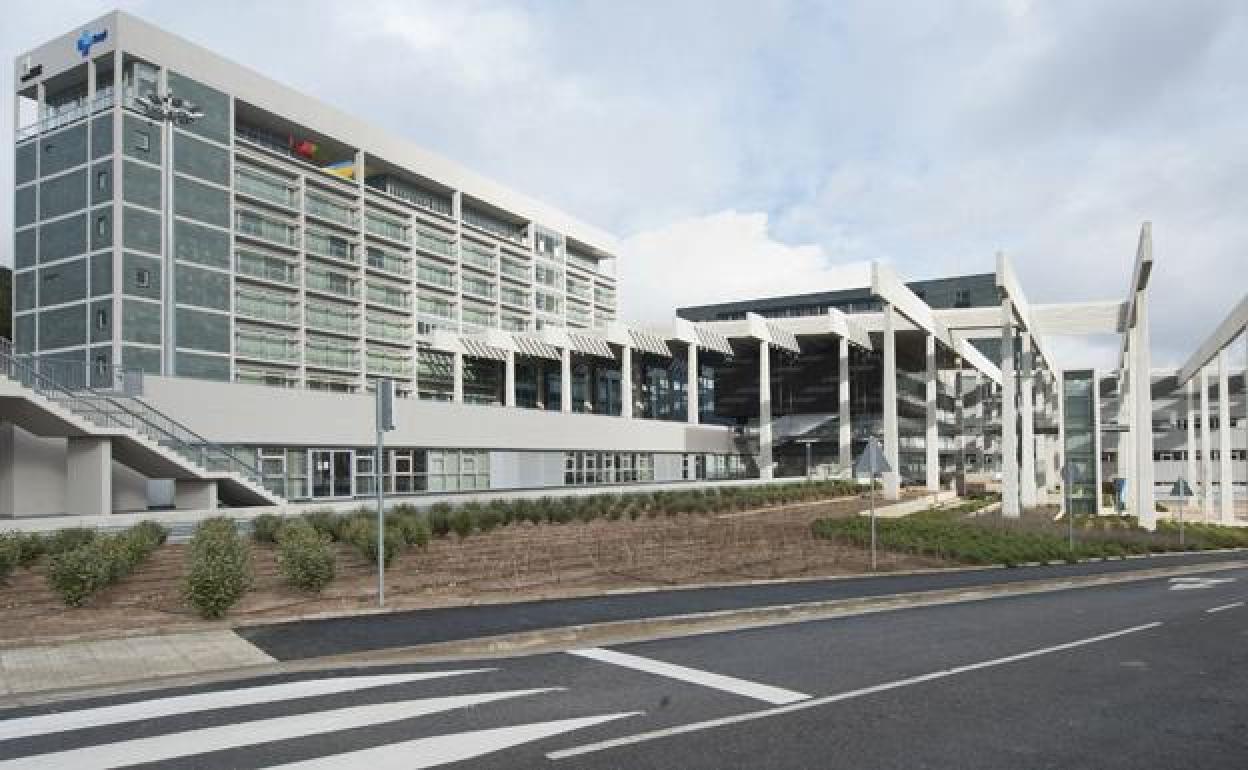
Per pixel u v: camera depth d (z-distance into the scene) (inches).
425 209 2886.3
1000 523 1419.8
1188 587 764.6
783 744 259.6
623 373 2326.5
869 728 277.7
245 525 1008.2
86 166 2090.3
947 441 3444.9
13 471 1077.8
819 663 377.7
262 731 268.2
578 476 2134.6
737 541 997.2
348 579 639.1
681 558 818.2
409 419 1641.2
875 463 775.7
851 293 3794.3
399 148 2763.3
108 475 1058.1
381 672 353.7
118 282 2016.5
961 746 259.9
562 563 756.6
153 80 2111.2
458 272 3002.0
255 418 1360.7
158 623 449.7
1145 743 265.4
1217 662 391.5
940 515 1552.7
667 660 382.0
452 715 288.2
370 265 2682.1
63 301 2111.2
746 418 3218.5
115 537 690.2
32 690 317.4
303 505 1270.9
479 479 1828.2
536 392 3048.7
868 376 2984.7
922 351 2967.5
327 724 276.7
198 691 319.0
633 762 242.2
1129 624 508.4
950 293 3772.1
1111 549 1173.1
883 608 573.0
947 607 584.4
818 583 680.4
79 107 2126.0
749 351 3061.0
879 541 982.4
